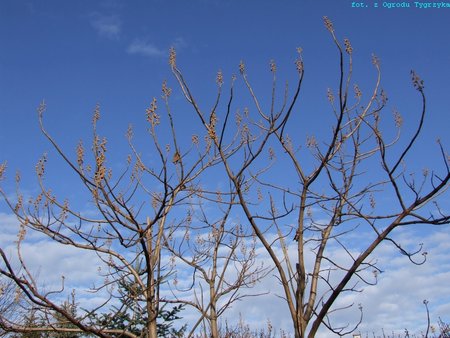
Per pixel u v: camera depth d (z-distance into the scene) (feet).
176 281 26.43
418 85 18.03
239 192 21.15
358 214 20.26
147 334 22.57
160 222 24.23
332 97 21.57
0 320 20.84
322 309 19.42
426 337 22.50
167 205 22.41
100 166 20.42
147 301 22.70
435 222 18.79
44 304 19.85
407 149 18.67
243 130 23.30
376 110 22.99
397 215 19.65
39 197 21.35
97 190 20.71
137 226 21.76
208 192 23.75
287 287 20.26
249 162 21.20
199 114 21.08
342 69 19.36
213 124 21.07
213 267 28.12
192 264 28.04
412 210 19.13
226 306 25.91
